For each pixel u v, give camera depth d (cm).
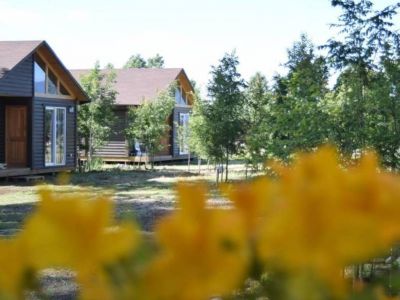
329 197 61
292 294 60
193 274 60
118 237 60
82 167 2488
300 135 719
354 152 695
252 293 60
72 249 61
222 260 60
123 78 3203
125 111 2895
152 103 2759
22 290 63
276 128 766
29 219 63
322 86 776
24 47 2073
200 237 60
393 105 716
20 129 2138
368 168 64
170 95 2827
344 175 63
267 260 61
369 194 61
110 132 2712
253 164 845
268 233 61
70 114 2319
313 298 60
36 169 2120
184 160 3272
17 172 2022
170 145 3153
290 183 63
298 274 60
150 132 2734
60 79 2255
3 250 62
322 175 63
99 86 2570
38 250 61
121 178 2194
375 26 753
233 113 1948
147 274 60
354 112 719
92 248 60
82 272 60
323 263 60
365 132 690
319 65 780
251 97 1959
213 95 1975
